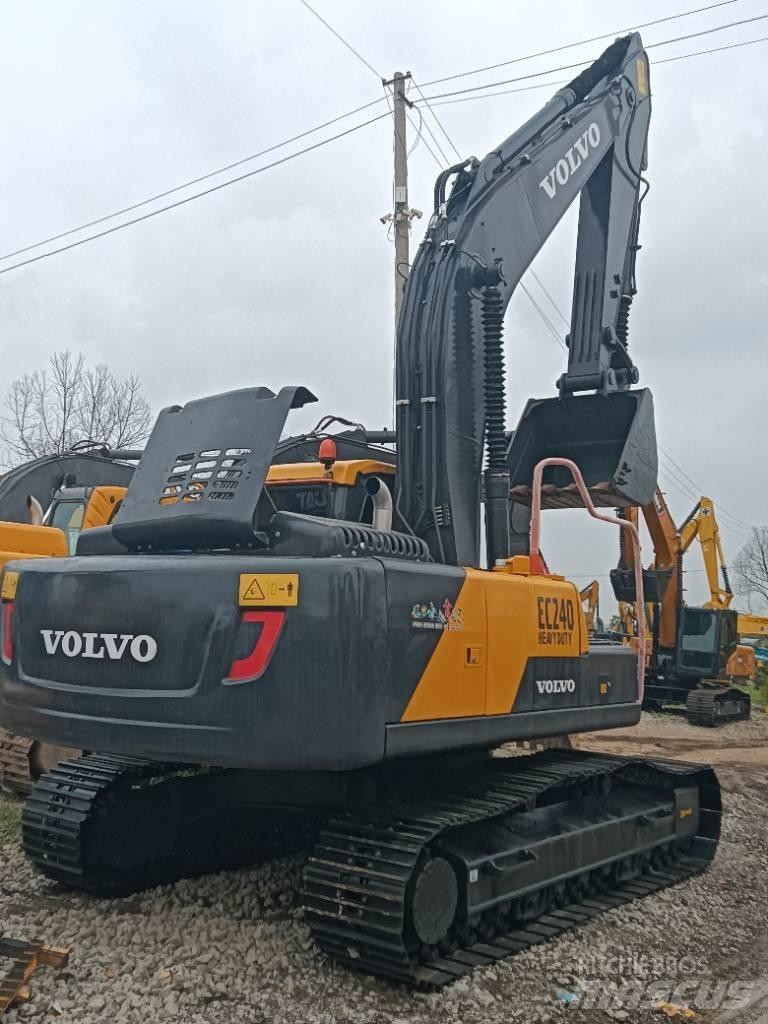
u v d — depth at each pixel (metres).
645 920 6.03
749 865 7.59
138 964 4.86
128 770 6.06
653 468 8.44
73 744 4.86
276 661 4.41
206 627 4.55
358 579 4.45
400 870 4.67
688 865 7.36
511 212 7.35
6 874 6.33
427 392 6.45
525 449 8.52
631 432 8.10
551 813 6.15
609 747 15.15
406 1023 4.38
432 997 4.64
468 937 5.24
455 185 7.21
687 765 7.69
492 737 5.24
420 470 6.41
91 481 11.16
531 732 5.61
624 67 9.38
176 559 4.78
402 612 4.67
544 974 5.04
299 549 4.79
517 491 8.27
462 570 5.23
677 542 19.42
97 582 4.90
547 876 5.74
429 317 6.55
